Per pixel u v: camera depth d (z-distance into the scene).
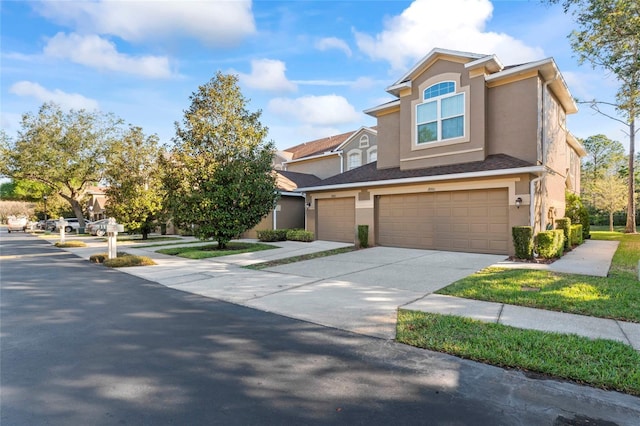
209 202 13.17
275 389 3.15
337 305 5.95
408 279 7.90
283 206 20.38
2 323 5.14
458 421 2.64
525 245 9.86
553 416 2.70
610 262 9.42
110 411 2.79
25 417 2.70
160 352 4.03
